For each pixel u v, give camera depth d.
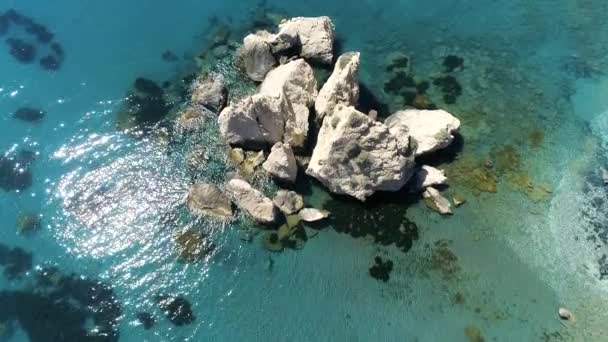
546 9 45.25
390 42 43.22
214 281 32.97
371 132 32.84
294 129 36.00
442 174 35.41
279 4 45.84
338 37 43.53
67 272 33.78
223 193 35.25
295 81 37.50
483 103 39.56
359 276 32.84
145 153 38.16
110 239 34.84
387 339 30.86
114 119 39.97
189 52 43.31
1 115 40.75
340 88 36.31
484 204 35.00
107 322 31.91
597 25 44.25
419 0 45.94
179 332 31.45
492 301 31.77
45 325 31.92
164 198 36.09
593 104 39.75
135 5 47.03
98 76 42.44
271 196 35.25
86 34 45.12
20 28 45.66
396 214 34.56
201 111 39.38
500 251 33.44
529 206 35.00
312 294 32.41
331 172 34.00
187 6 46.53
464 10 45.19
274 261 33.44
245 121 35.53
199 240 34.25
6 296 33.06
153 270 33.53
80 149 38.75
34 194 36.97
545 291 32.03
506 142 37.62
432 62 41.97
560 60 42.19
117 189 36.78
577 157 37.09
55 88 41.97
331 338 31.03
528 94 40.16
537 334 30.62
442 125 36.25
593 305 31.47
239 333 31.33
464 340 30.59
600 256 33.16
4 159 38.53
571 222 34.38
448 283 32.47
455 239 33.84
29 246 34.91
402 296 32.12
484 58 42.22
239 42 43.41
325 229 34.22
